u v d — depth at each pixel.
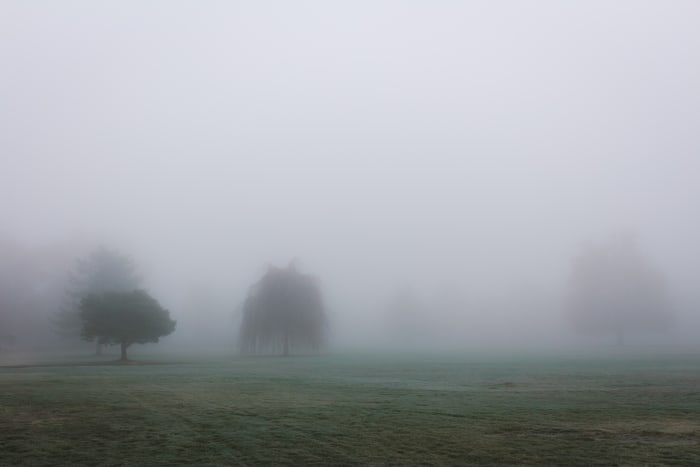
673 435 13.53
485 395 22.22
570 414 16.80
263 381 29.80
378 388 25.61
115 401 20.83
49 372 38.06
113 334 55.56
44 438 13.84
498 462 11.09
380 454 11.86
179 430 14.75
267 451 12.23
